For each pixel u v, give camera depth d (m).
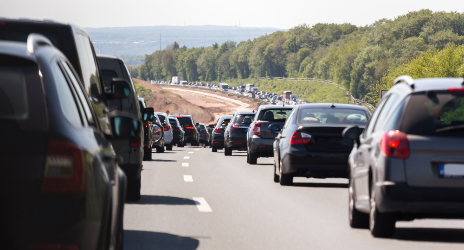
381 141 16.66
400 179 16.14
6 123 8.43
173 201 25.44
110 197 10.00
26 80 8.73
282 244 16.73
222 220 20.78
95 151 9.36
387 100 18.23
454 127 16.23
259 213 22.41
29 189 8.17
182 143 91.06
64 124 8.62
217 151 78.56
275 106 48.00
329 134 30.09
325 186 31.77
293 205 24.56
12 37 17.02
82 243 8.39
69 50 16.92
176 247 16.20
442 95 16.55
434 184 16.05
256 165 47.59
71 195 8.30
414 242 16.86
